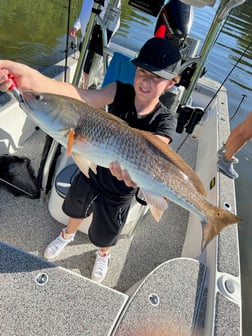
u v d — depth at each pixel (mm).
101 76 4203
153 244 2756
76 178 2143
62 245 2381
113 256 2543
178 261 1938
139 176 1597
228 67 8656
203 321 1648
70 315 1494
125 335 1457
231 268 1946
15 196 2730
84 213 2145
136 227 2816
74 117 1487
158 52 1680
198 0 2219
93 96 1894
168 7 2916
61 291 1586
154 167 1604
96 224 2125
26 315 1448
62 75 3520
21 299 1507
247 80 8117
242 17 12258
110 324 1500
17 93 1516
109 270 2424
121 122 1571
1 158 2766
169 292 1719
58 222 2654
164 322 1562
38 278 1615
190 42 2961
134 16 10727
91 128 1503
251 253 3406
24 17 8695
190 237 2734
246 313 2783
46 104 1479
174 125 1916
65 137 1509
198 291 1791
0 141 2809
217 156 3111
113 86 1948
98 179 1978
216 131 3619
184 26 2908
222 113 4035
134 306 1592
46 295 1551
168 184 1656
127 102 1882
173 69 1712
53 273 1658
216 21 2475
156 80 1712
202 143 4098
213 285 1821
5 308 1453
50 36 7941
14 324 1404
